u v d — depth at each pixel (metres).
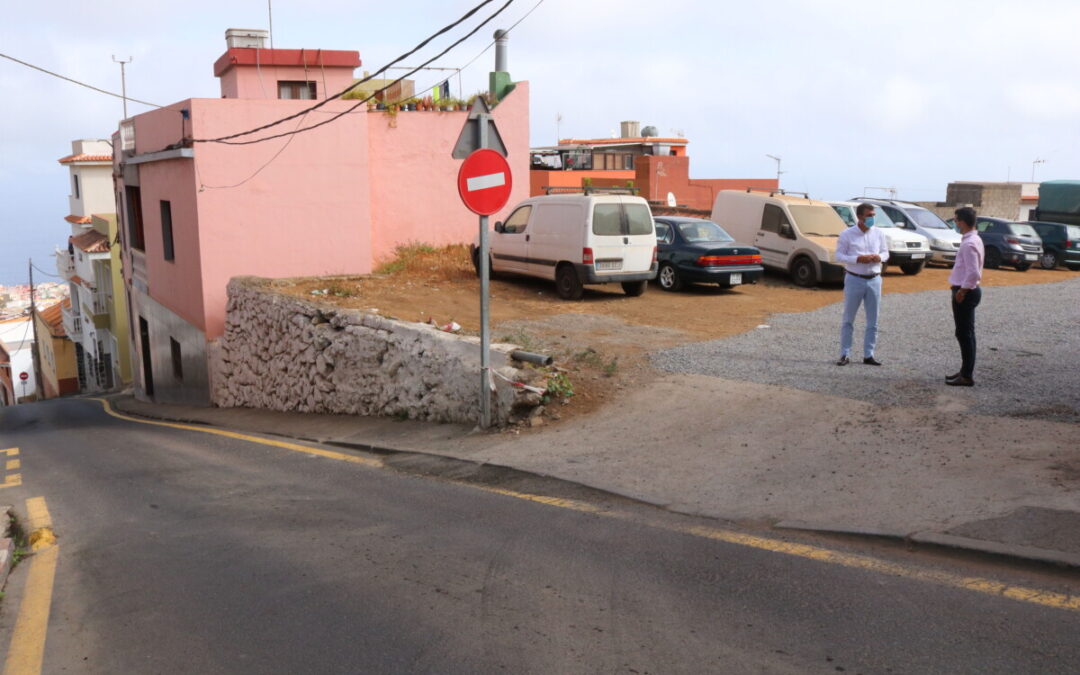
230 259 16.61
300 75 20.78
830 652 3.50
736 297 16.20
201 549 5.69
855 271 9.20
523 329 12.39
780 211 18.50
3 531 6.63
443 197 18.98
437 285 16.33
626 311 14.30
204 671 3.73
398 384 10.69
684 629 3.81
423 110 18.66
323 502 6.78
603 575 4.56
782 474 6.13
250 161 16.52
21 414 25.64
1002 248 23.33
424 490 6.89
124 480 8.85
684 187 32.38
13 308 83.19
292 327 13.58
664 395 8.68
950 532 4.65
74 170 42.47
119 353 33.78
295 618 4.26
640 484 6.28
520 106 19.55
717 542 4.98
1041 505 4.89
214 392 17.09
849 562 4.50
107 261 34.84
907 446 6.38
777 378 8.91
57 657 4.04
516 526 5.60
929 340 10.98
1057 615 3.70
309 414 13.20
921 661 3.37
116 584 5.09
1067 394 7.46
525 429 8.42
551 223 15.53
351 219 17.48
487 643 3.80
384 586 4.62
